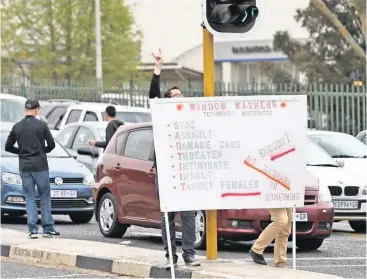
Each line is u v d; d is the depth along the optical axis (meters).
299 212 21.36
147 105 50.81
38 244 21.11
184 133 16.86
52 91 57.19
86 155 32.25
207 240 18.22
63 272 18.77
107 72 65.12
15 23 63.94
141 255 19.20
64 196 27.25
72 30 63.12
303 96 17.23
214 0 17.12
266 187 17.12
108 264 18.64
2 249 21.05
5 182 26.78
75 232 25.42
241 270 17.03
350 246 23.06
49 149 22.69
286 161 17.19
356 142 29.30
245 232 20.73
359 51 42.84
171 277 17.17
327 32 52.44
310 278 16.36
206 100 16.92
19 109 36.25
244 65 78.44
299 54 53.09
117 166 23.58
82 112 37.78
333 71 52.34
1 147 28.03
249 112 17.06
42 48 63.34
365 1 40.44
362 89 40.78
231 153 17.00
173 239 17.56
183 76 81.12
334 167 26.59
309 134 29.42
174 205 16.80
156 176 18.06
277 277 16.34
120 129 24.09
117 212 23.56
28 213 22.48
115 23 64.31
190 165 16.88
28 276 18.25
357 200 25.61
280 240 17.88
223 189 16.97
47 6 63.25
